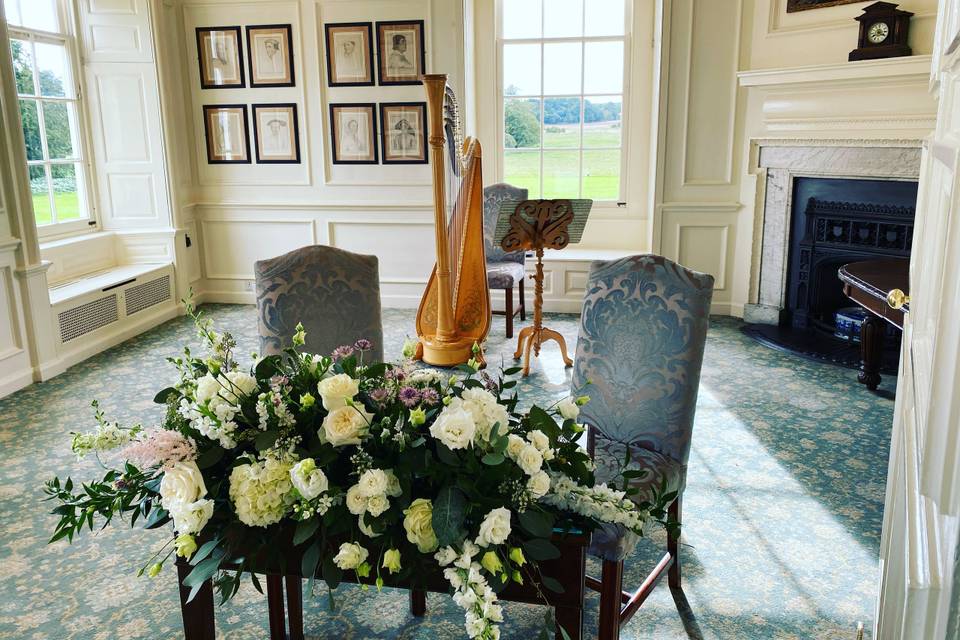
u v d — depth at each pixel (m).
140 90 5.64
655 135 5.65
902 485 0.92
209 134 6.11
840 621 2.24
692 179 5.59
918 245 1.33
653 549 2.64
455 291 4.55
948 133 0.80
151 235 5.85
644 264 2.23
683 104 5.46
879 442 3.50
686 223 5.66
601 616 1.94
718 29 5.30
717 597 2.37
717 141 5.49
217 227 6.27
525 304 6.04
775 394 4.14
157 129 5.71
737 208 5.54
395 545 1.39
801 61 5.02
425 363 4.48
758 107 5.30
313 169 6.05
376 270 2.77
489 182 6.40
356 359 1.53
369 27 5.72
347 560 1.30
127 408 4.02
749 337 5.23
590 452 2.22
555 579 1.49
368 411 1.44
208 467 1.45
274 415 1.42
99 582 2.49
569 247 6.41
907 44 4.48
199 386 1.43
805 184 5.16
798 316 5.33
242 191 6.18
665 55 5.38
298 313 2.66
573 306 6.00
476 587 1.26
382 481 1.32
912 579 0.60
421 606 2.31
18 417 3.89
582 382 2.34
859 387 4.23
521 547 1.40
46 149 5.25
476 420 1.38
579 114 6.20
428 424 1.46
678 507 2.24
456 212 4.62
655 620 2.26
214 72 5.98
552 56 6.12
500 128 6.29
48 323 4.52
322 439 1.41
